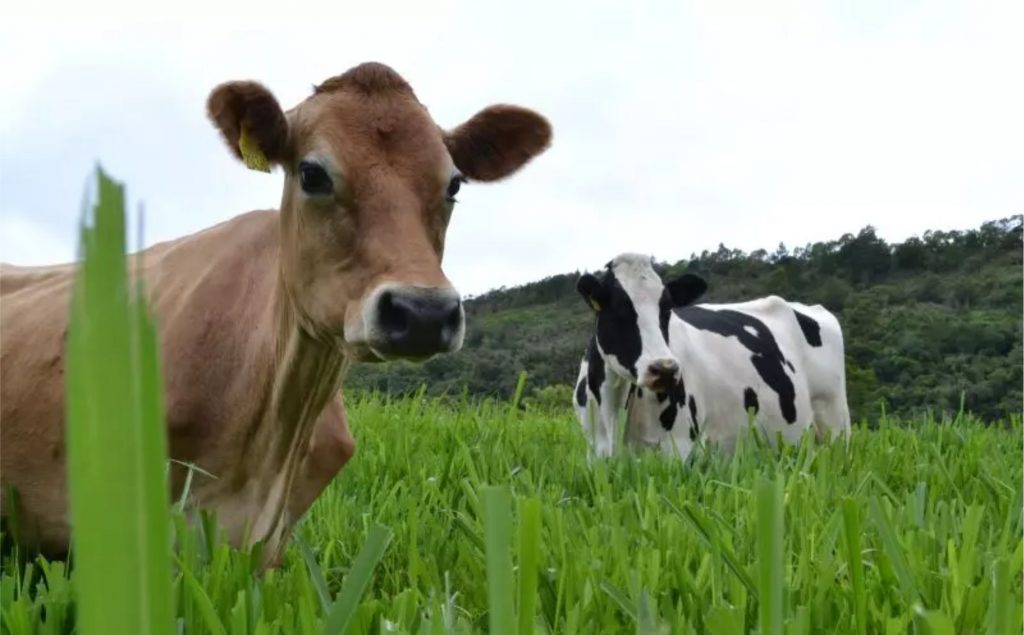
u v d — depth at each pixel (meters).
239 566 0.95
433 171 1.36
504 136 1.67
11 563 1.28
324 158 1.32
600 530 1.27
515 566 1.09
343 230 1.30
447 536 1.44
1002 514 1.56
